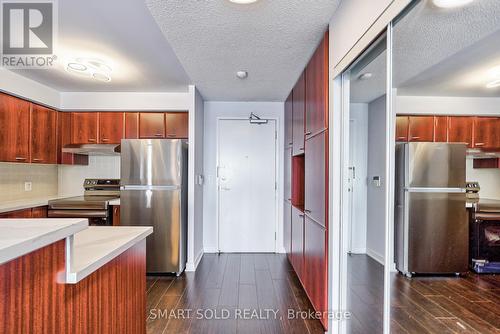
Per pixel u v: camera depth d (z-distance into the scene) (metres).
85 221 1.05
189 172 3.57
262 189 4.35
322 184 2.22
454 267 1.14
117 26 2.16
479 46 0.98
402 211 1.38
